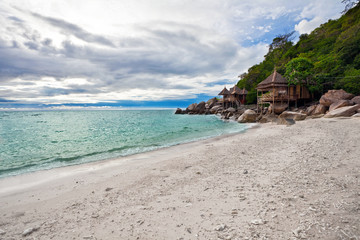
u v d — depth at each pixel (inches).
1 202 201.8
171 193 193.6
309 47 1968.5
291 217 126.4
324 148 339.3
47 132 1015.6
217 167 279.3
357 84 1025.5
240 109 2000.5
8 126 1405.0
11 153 511.5
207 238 112.8
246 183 204.2
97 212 162.7
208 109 2522.1
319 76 1254.9
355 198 143.5
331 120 764.6
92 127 1270.9
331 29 1969.7
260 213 136.6
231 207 151.4
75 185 246.5
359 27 1289.4
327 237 101.3
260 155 334.6
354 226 108.0
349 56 1248.8
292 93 1274.6
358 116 747.4
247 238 108.0
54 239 125.2
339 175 200.5
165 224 134.3
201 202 166.2
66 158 436.1
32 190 237.3
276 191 174.1
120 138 744.3
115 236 123.6
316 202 143.7
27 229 137.6
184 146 507.8
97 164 362.9
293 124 810.2
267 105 1771.7
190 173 259.6
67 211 169.6
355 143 353.7
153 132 894.4
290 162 272.7
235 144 462.6
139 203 175.2
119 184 236.8
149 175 264.2
